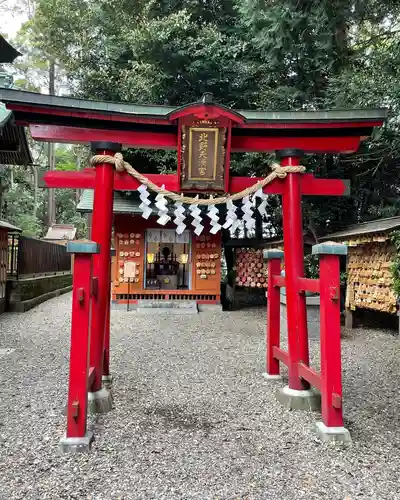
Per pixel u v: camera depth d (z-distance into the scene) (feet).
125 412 12.73
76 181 14.38
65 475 8.98
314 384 12.07
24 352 20.47
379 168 32.91
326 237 30.30
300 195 14.56
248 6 29.14
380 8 25.99
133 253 37.99
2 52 45.06
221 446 10.54
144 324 30.07
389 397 14.66
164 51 35.35
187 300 37.86
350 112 14.01
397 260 22.17
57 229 72.33
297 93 31.27
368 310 31.22
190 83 37.68
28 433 11.09
